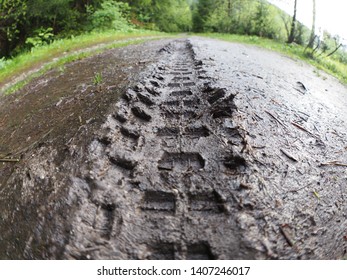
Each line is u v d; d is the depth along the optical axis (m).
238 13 21.20
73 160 2.29
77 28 14.55
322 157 2.71
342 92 5.95
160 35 16.98
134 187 2.09
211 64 5.27
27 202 2.02
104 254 1.65
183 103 3.30
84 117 2.98
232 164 2.28
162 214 1.89
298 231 1.88
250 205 1.94
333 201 2.19
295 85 5.01
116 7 15.52
